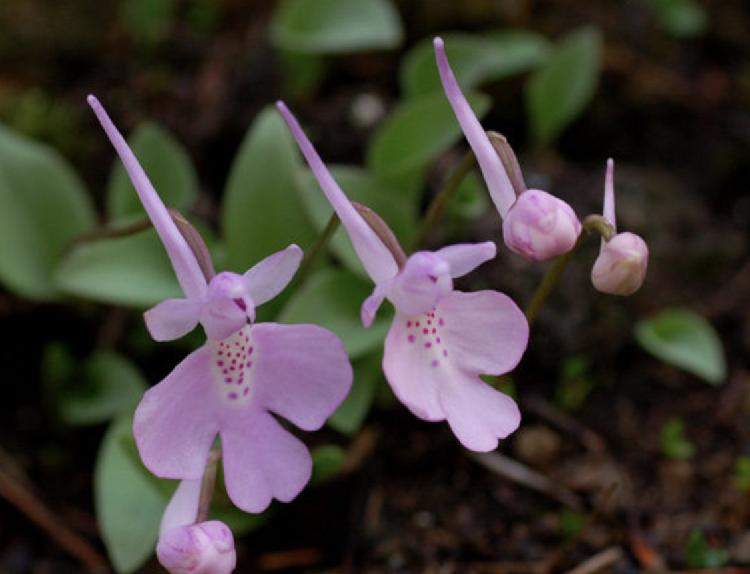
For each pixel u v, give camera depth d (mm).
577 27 261
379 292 147
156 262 197
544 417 206
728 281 227
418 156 201
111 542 175
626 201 226
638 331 211
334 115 236
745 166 248
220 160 238
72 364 206
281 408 149
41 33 252
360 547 190
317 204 192
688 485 199
